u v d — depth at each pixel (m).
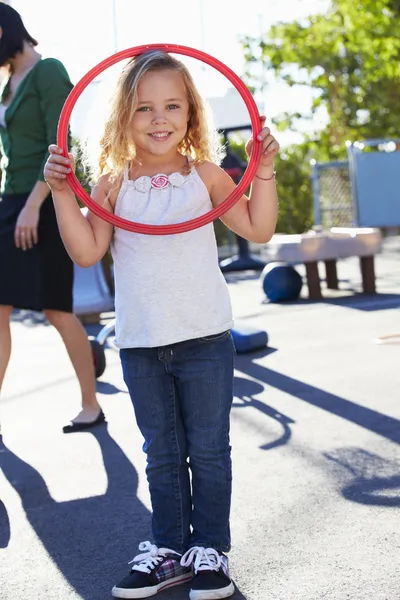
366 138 22.55
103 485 4.05
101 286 9.26
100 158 3.06
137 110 2.93
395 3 19.42
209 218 2.89
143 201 2.95
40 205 4.57
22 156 4.64
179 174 2.97
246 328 6.91
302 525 3.36
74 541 3.42
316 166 15.38
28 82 4.57
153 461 3.03
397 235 19.81
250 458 4.21
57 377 6.65
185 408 2.98
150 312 2.90
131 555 3.26
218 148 3.16
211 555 2.92
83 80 3.02
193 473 3.01
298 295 9.67
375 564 2.97
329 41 21.62
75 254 2.93
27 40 4.65
